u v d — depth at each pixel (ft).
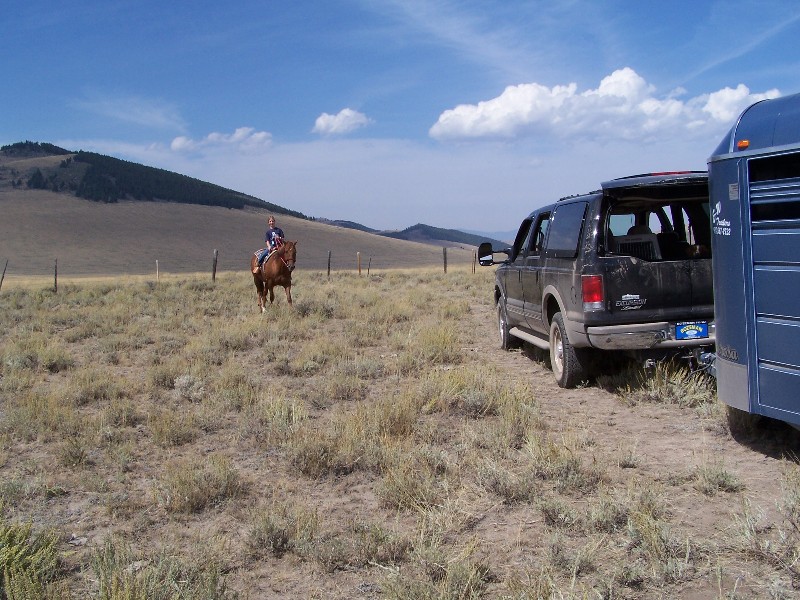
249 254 606.96
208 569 13.91
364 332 44.80
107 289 96.02
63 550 15.61
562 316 28.30
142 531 16.60
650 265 25.40
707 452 20.13
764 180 17.92
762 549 13.48
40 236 589.73
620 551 14.05
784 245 17.44
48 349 40.32
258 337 45.06
